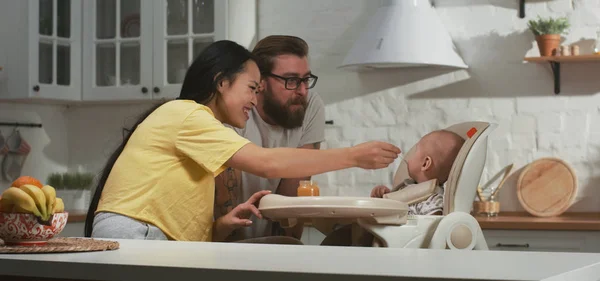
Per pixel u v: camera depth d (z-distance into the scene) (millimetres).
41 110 5227
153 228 2258
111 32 4949
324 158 2271
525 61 4418
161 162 2295
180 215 2311
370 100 4656
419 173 2881
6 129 5059
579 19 4352
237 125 2586
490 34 4469
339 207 2105
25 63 4742
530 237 3883
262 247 1637
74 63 4949
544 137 4387
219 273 1239
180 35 4773
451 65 4293
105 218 2273
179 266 1271
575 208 4328
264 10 4852
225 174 2930
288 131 3213
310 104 3371
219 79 2512
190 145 2262
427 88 4562
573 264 1304
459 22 4516
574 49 4219
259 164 2215
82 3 4996
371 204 2115
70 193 4879
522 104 4422
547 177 4332
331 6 4727
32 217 1618
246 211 2354
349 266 1254
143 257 1419
